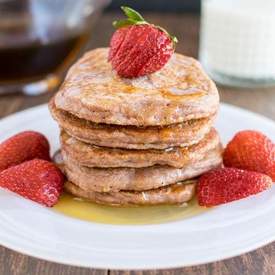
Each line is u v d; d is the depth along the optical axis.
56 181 0.42
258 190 0.41
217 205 0.41
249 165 0.44
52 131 0.50
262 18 0.64
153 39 0.42
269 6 0.65
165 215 0.41
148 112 0.40
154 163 0.41
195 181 0.43
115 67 0.43
